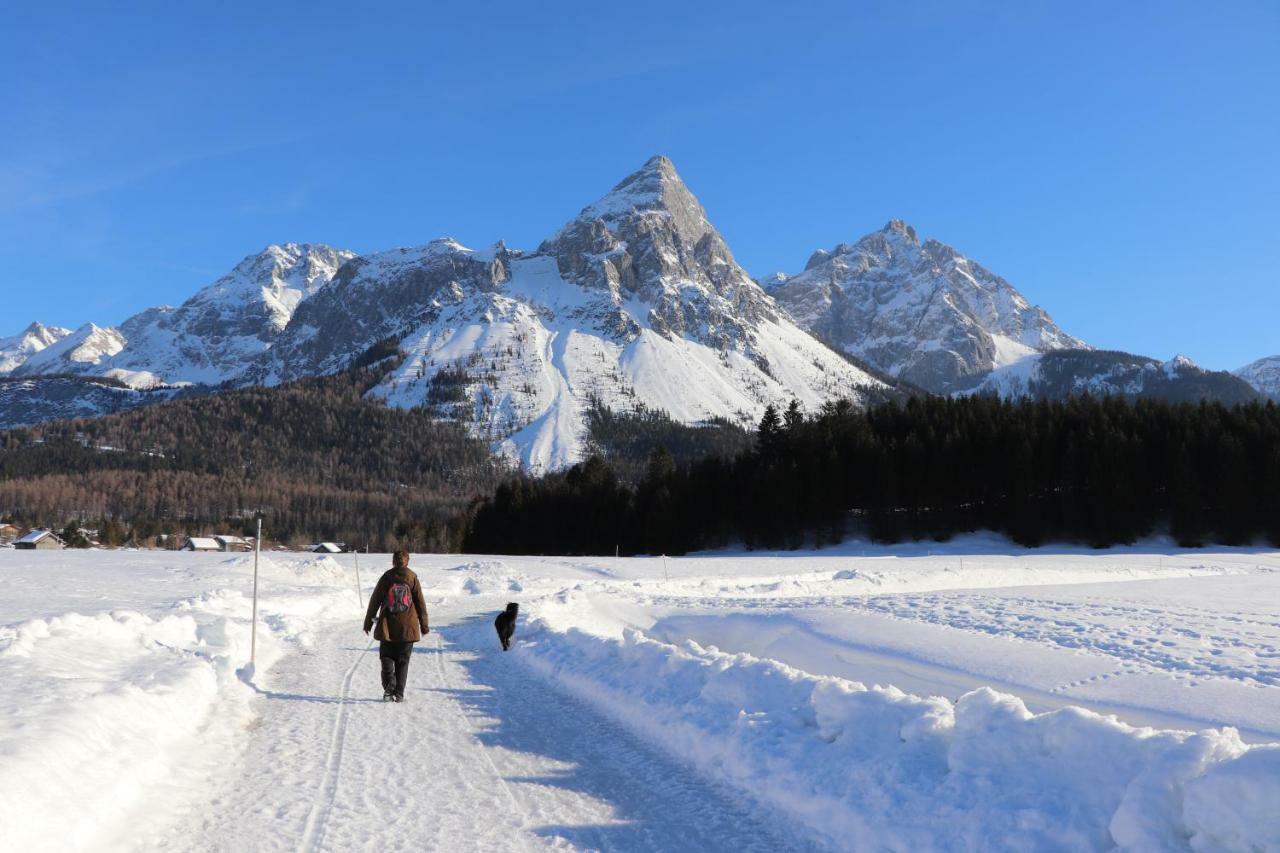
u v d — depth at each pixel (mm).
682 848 5516
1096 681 9523
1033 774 5395
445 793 6582
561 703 10172
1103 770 5094
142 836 5461
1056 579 41812
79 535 125062
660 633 17047
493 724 8992
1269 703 8172
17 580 29891
